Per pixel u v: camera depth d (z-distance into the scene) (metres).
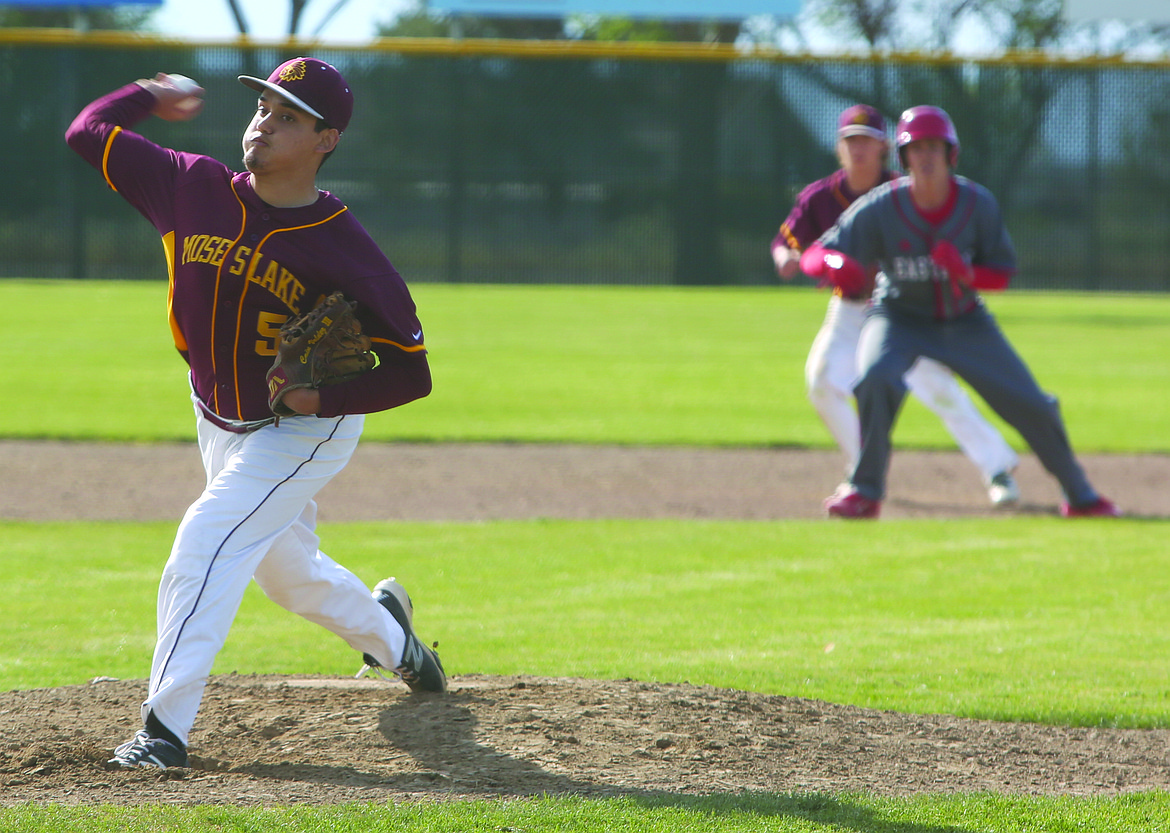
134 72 88.81
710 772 12.41
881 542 25.83
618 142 93.88
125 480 31.08
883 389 28.20
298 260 12.15
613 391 48.00
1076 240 96.38
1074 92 95.12
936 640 18.75
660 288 94.81
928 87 94.94
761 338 65.19
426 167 92.94
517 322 70.88
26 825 10.39
